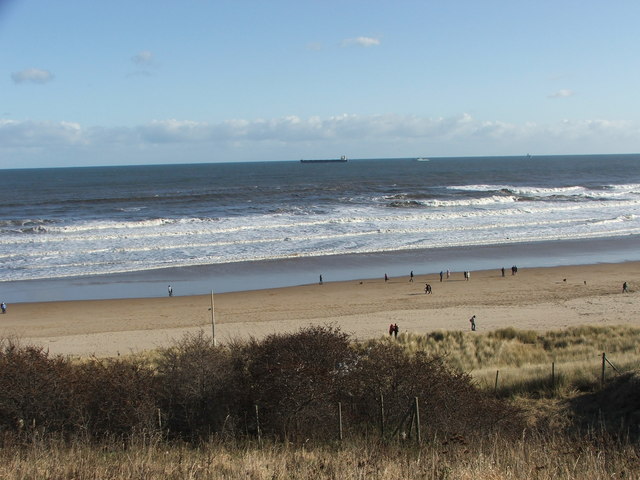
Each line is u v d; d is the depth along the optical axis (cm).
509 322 2938
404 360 1195
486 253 4878
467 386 1196
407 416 1079
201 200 9506
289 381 1097
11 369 1111
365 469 706
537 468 707
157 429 1083
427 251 4972
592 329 2545
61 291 3816
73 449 861
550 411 1344
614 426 1188
